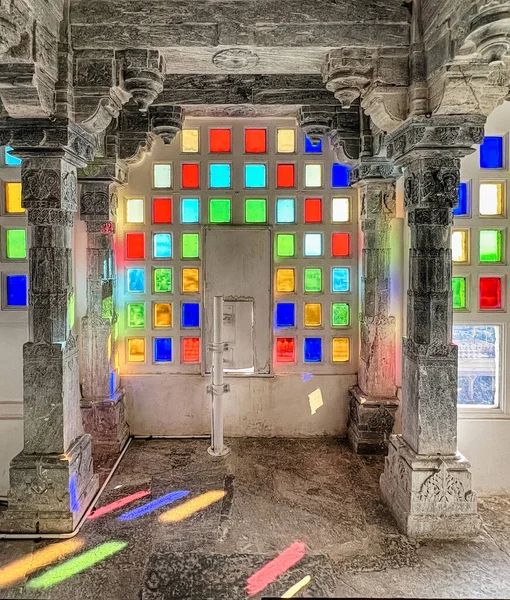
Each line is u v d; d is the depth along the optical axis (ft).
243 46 8.03
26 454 8.83
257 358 13.58
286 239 13.71
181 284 13.62
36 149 8.48
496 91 7.57
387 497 9.75
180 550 8.21
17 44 6.95
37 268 8.77
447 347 8.68
